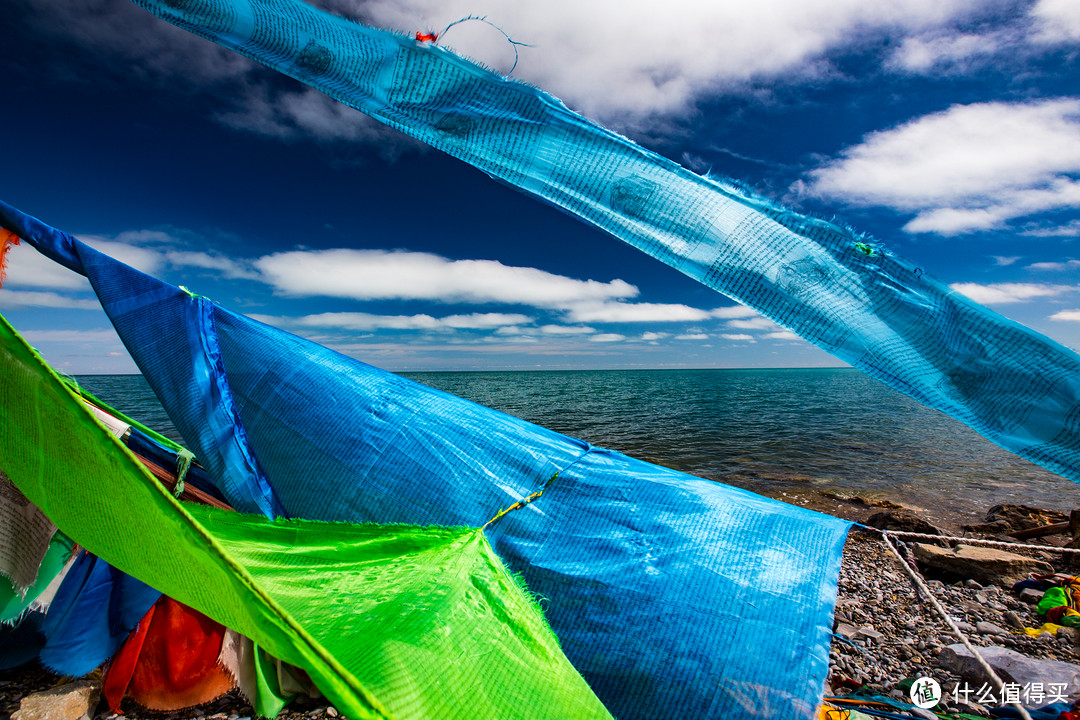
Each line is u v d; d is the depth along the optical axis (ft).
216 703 12.92
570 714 9.00
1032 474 72.43
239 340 15.72
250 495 14.38
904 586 26.43
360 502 13.33
